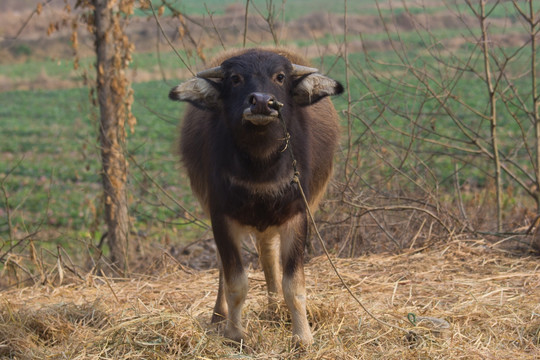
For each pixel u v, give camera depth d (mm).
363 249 27172
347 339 16828
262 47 21438
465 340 16750
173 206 43312
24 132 88812
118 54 29359
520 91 60625
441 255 24281
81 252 33406
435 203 28109
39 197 51594
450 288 20938
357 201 27109
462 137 54281
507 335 17141
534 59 27516
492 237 26797
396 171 28125
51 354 16094
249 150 15805
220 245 16797
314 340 16672
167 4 28859
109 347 16156
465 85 100125
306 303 18516
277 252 18875
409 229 27922
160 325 16891
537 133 28047
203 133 18812
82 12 30438
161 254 27812
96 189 54031
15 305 20281
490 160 32781
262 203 16328
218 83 16719
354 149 30266
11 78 152250
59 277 24219
